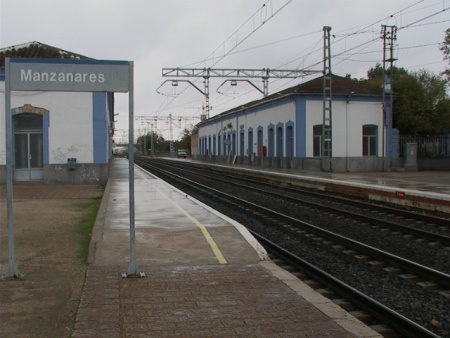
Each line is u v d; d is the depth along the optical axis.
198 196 22.06
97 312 5.11
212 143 69.75
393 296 6.87
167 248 8.38
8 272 6.52
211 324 4.86
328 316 5.09
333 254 9.71
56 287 6.14
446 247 10.30
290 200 19.23
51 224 11.26
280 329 4.72
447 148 39.28
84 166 23.73
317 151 39.12
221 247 8.47
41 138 23.80
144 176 29.52
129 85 6.59
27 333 4.61
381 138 39.19
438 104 40.91
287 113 40.59
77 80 6.51
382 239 11.33
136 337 4.52
